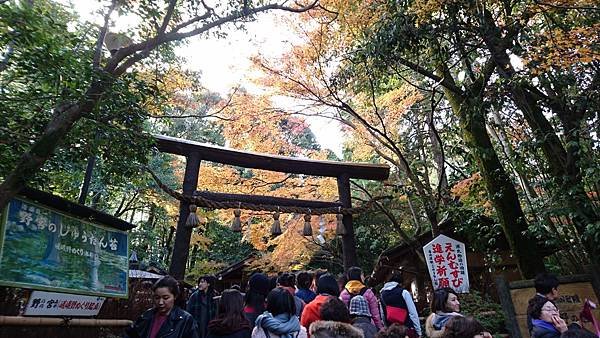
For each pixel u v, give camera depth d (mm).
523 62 5727
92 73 4258
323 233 11617
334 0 7637
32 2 5633
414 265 10109
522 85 6301
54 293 4090
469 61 7777
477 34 6555
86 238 4707
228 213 11352
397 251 10109
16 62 4238
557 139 6574
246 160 7969
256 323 3078
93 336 4762
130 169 5312
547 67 5422
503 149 8172
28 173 3793
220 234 20281
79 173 7438
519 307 5746
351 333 2766
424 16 6145
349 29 7922
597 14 5832
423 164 10477
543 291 3836
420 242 9641
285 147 11125
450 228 9406
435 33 6395
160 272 13070
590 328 5262
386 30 6523
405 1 6305
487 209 9391
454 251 7957
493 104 6383
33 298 3861
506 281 5949
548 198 6777
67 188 7652
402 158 9258
